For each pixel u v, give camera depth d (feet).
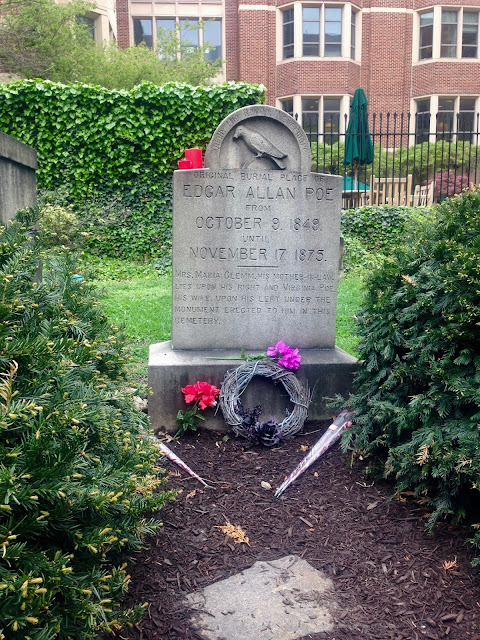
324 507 12.25
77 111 41.37
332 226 17.08
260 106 16.52
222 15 95.04
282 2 90.79
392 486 12.98
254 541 11.03
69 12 62.90
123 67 67.67
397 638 8.49
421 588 9.58
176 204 16.47
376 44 92.58
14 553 5.96
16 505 6.54
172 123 42.57
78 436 6.97
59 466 6.51
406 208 43.60
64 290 11.04
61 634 6.59
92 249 42.39
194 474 13.56
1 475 5.96
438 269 12.65
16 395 7.21
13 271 8.61
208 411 16.17
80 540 6.99
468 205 13.12
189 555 10.46
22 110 41.47
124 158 42.27
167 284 36.09
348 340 22.99
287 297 17.20
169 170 42.98
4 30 59.77
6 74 65.00
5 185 13.99
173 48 84.84
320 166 70.33
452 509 11.09
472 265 11.43
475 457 9.87
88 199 42.86
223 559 10.41
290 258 17.04
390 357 13.01
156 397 16.11
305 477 13.58
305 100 92.32
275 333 17.29
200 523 11.57
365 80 93.76
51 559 6.91
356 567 10.20
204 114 42.47
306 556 10.57
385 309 13.39
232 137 16.65
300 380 16.58
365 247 42.34
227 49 95.14
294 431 15.80
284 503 12.46
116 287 34.65
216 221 16.66
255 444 15.39
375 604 9.23
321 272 17.22
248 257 16.90
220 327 17.08
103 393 9.33
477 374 10.85
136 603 9.00
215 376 16.29
